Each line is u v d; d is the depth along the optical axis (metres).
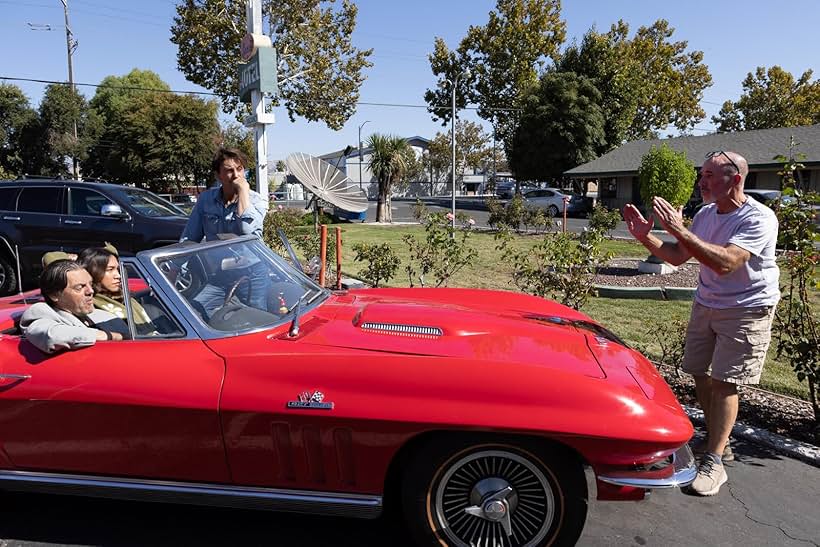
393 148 27.33
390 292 3.89
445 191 73.31
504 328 3.00
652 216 3.57
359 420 2.41
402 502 2.53
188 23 26.56
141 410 2.56
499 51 40.31
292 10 26.81
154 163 38.16
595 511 3.10
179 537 2.85
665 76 43.12
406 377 2.43
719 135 30.11
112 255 3.30
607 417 2.31
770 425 4.17
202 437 2.55
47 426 2.68
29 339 2.72
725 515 3.08
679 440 2.33
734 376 3.27
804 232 4.09
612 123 36.97
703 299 3.47
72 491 2.75
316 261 3.82
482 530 2.52
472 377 2.41
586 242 5.38
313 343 2.70
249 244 3.45
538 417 2.31
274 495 2.57
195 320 2.76
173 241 8.44
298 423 2.47
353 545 2.79
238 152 4.11
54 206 8.59
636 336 6.22
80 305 2.97
